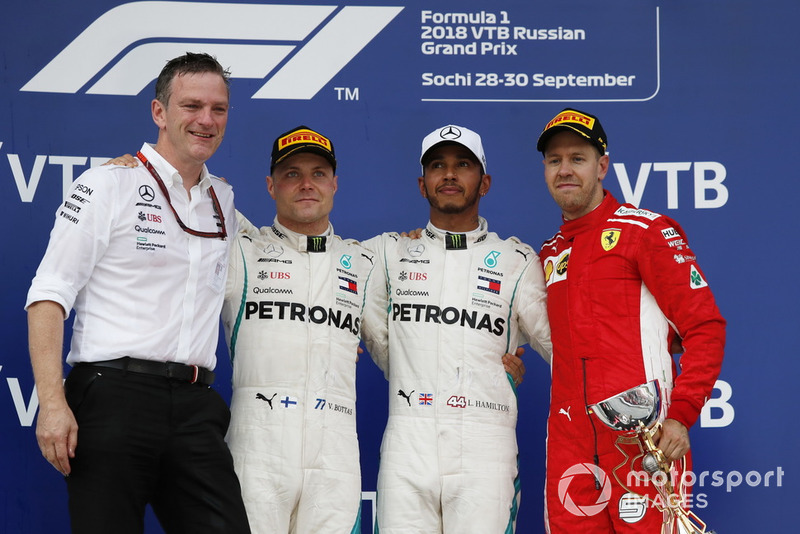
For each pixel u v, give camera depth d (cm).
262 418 1008
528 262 1095
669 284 974
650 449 941
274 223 1083
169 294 895
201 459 882
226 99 934
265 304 1034
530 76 1273
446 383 1052
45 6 1242
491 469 1038
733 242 1255
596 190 1038
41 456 1202
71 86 1242
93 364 865
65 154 1236
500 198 1268
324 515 1005
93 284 879
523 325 1090
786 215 1259
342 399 1038
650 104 1270
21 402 1205
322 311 1038
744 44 1276
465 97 1270
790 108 1270
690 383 951
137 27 1249
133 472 848
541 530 1237
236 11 1257
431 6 1273
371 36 1268
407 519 1028
